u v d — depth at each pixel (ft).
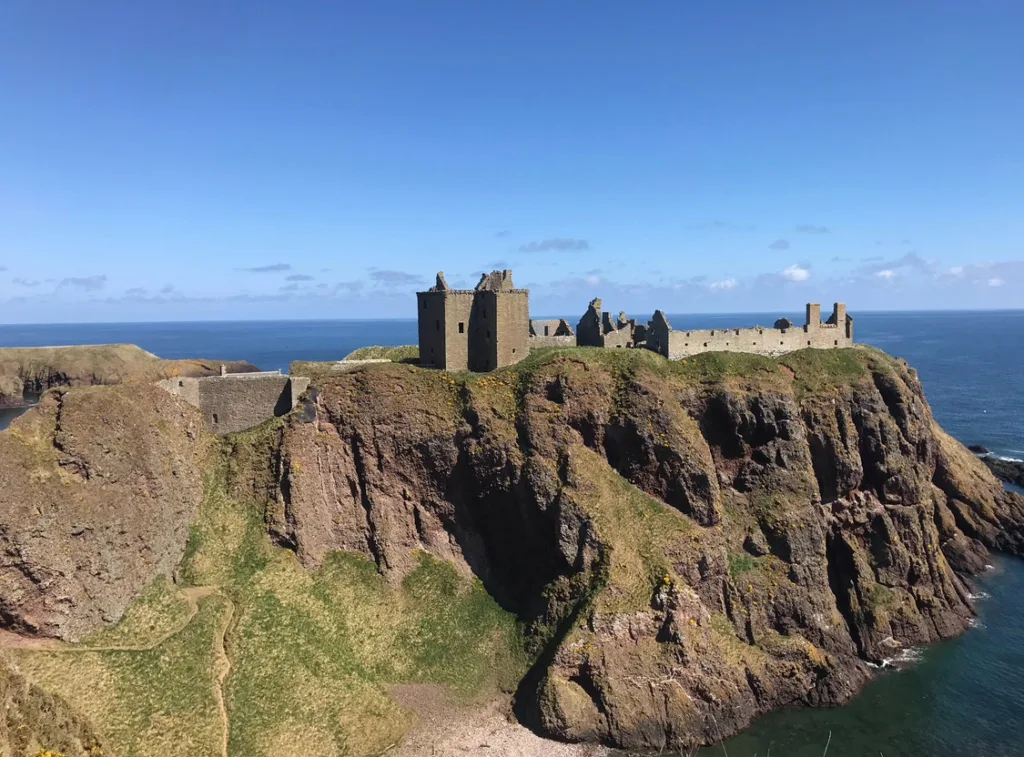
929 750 217.77
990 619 294.87
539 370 278.87
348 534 264.11
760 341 326.24
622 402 277.64
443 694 229.86
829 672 246.47
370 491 266.98
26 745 157.58
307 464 260.01
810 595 265.34
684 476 268.62
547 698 220.43
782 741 224.12
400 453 270.26
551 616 243.40
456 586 264.11
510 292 295.89
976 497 382.83
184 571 237.04
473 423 268.41
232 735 192.13
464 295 298.35
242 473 261.24
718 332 314.96
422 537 272.10
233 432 273.33
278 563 248.11
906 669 259.19
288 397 274.98
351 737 205.16
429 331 305.12
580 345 339.57
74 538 203.51
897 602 276.82
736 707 230.48
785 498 277.85
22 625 190.29
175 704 191.52
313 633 232.32
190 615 219.41
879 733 226.38
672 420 274.77
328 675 220.64
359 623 244.42
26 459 202.69
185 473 252.42
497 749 212.84
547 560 258.78
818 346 341.21
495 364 294.87
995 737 222.69
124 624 208.03
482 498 269.03
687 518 266.77
